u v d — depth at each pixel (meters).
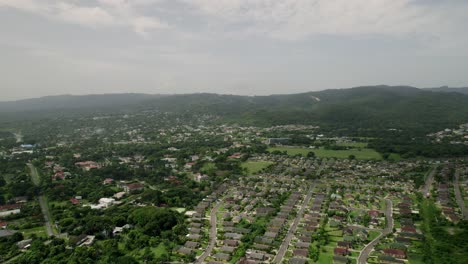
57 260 190.50
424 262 184.00
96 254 198.25
